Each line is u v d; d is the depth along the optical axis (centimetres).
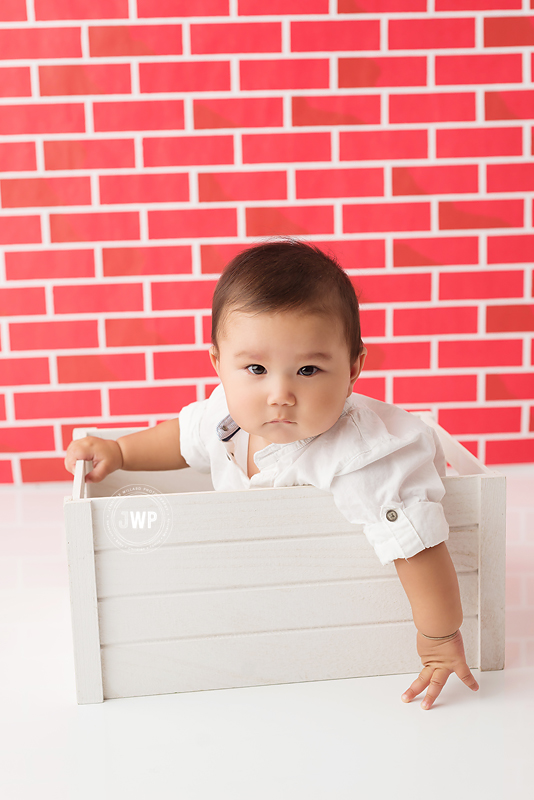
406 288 156
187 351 157
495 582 86
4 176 149
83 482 95
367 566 84
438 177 153
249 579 82
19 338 155
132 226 152
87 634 81
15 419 158
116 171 150
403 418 90
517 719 79
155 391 158
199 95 148
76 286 154
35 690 86
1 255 152
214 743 76
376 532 80
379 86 149
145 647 83
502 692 84
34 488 159
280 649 85
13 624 102
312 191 152
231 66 147
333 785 69
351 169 152
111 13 144
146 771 72
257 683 85
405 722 79
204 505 80
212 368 158
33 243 152
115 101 147
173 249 153
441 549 81
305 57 147
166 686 84
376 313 157
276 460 87
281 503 81
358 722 79
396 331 158
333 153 151
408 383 160
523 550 121
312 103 149
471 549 85
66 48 145
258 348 78
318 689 85
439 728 78
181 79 147
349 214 153
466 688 85
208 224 152
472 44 148
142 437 110
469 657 88
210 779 71
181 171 150
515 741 76
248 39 146
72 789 70
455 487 84
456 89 150
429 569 80
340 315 80
